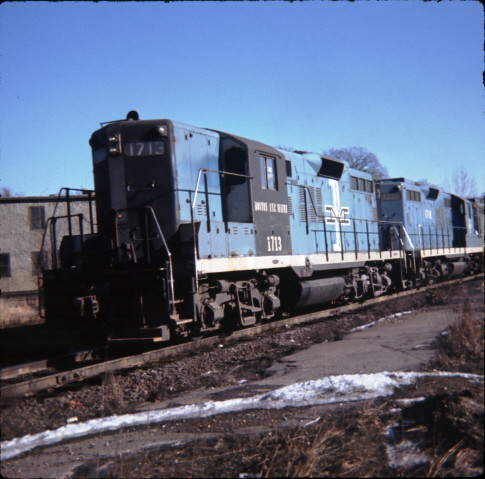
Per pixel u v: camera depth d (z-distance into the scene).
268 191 11.82
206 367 8.49
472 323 8.54
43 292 10.22
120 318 9.48
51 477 4.52
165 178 9.95
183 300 9.45
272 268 12.13
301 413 5.64
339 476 4.15
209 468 4.46
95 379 7.84
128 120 10.27
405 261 18.78
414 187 20.98
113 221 10.02
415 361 7.43
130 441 5.25
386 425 5.03
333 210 15.22
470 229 26.27
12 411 6.30
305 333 11.33
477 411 4.99
